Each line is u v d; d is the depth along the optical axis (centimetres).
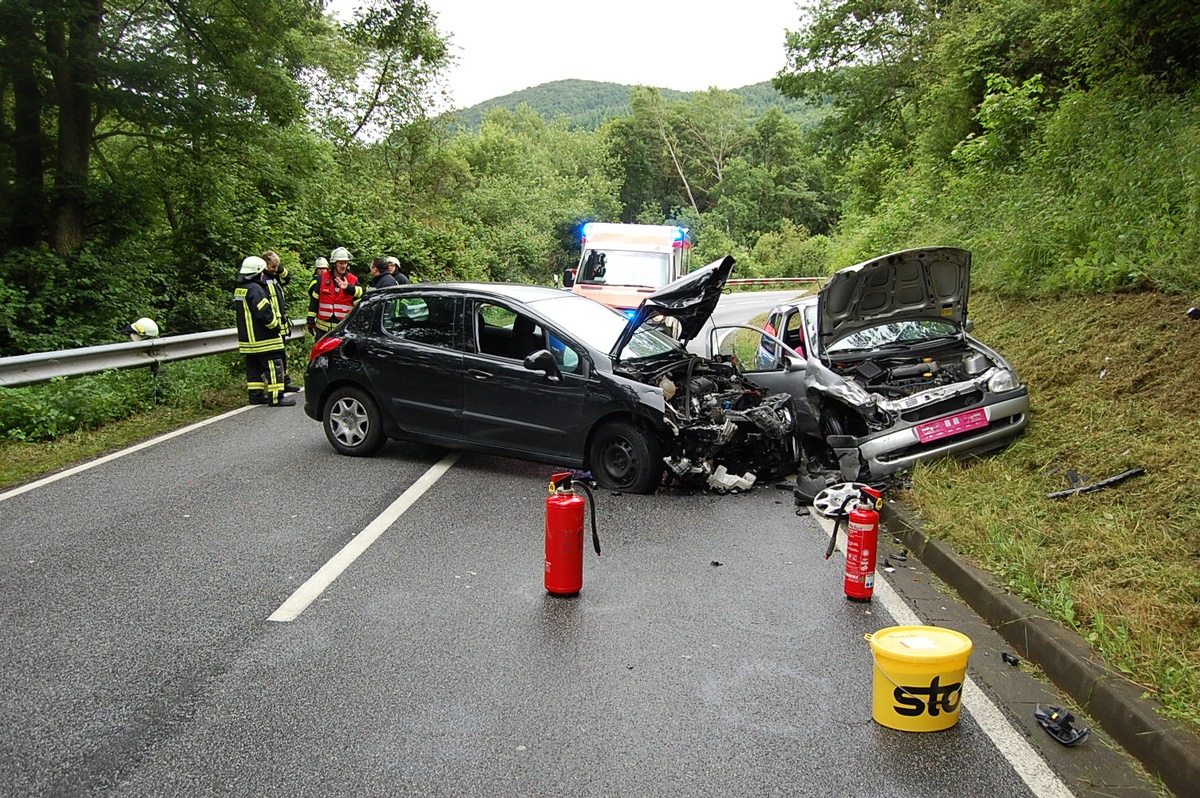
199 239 1812
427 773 335
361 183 2959
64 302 1462
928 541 597
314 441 941
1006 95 1647
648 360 809
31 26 1384
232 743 355
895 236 1969
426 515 679
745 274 5275
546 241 4147
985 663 443
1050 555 536
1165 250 927
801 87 3164
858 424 809
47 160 1623
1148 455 648
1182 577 484
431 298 852
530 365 754
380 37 3145
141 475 787
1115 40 1333
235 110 1599
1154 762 344
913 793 327
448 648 447
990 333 1044
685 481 766
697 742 361
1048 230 1148
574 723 375
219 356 1378
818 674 426
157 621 474
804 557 605
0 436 898
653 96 8981
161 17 1570
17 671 414
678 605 512
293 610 492
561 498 518
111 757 343
